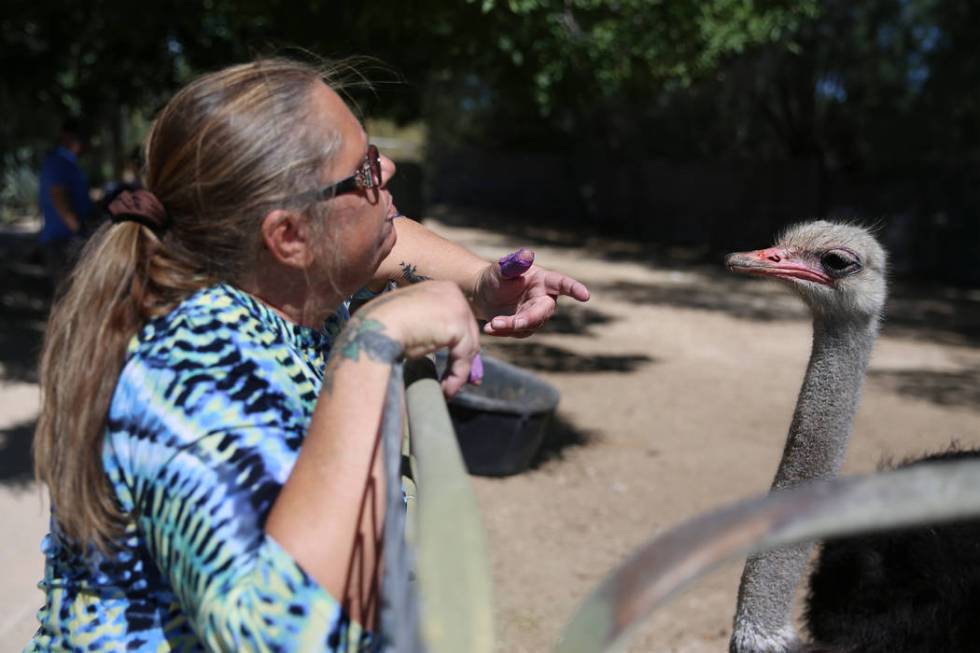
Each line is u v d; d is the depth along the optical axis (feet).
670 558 2.39
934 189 61.41
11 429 19.70
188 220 4.47
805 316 43.57
